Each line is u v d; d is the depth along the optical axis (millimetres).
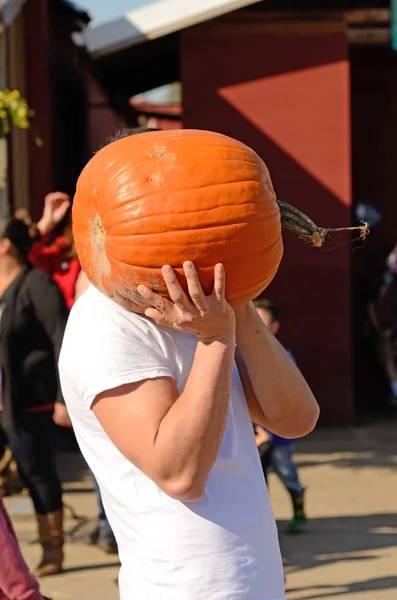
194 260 2051
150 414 2105
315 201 10195
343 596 5105
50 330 5281
